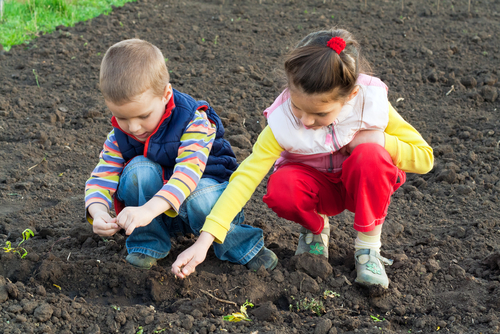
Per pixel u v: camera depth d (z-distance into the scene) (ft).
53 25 21.12
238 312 7.55
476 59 18.28
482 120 14.40
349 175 7.66
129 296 8.05
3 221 10.01
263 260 8.45
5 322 6.96
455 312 7.46
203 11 23.25
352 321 7.22
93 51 18.74
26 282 8.18
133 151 8.23
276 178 8.00
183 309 7.48
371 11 23.47
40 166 12.31
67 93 15.90
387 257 8.88
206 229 7.56
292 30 21.22
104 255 8.88
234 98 15.69
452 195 11.17
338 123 7.57
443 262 8.80
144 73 7.11
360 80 7.56
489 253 8.95
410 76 17.08
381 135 7.72
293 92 6.76
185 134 7.87
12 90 15.66
